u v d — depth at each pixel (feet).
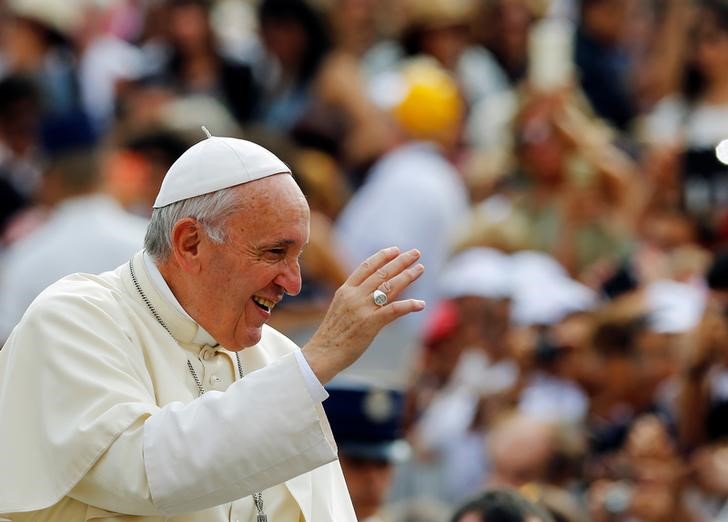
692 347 93.50
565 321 103.19
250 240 56.49
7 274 115.75
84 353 56.85
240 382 55.36
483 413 100.94
